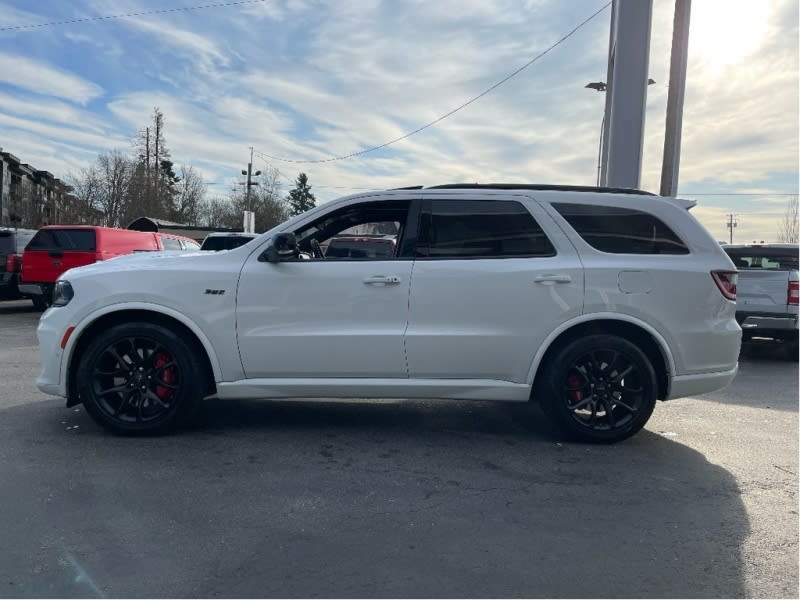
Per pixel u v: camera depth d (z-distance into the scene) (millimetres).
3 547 3078
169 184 58812
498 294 4609
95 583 2771
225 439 4809
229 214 67875
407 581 2832
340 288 4629
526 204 4770
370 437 4938
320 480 4016
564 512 3605
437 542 3209
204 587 2760
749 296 9648
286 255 4723
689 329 4688
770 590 2811
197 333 4633
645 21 11344
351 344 4621
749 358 10297
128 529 3291
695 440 5105
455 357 4629
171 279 4652
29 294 13180
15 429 4957
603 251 4707
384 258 4715
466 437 4984
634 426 4742
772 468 4434
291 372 4688
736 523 3502
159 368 4746
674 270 4672
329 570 2918
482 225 4758
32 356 8430
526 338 4621
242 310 4637
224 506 3596
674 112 12695
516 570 2945
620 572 2945
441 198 4820
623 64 11438
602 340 4652
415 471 4207
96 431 4930
